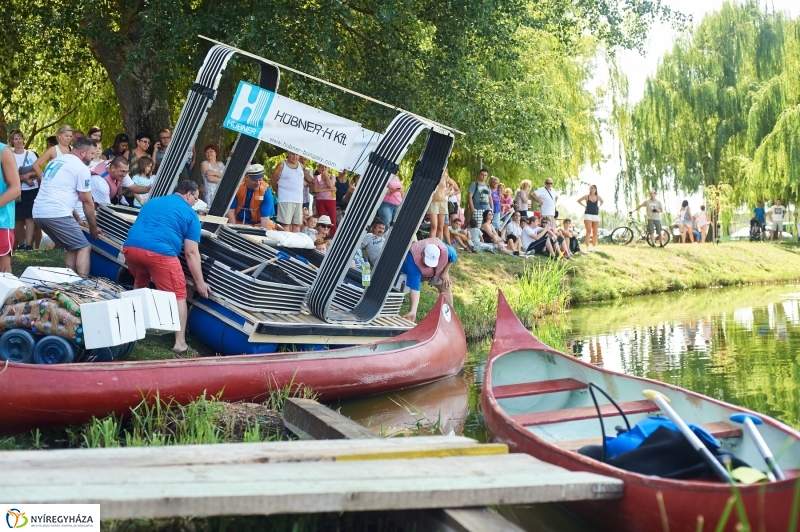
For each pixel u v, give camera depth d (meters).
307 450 5.20
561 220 25.55
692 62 32.88
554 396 7.95
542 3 18.62
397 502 4.38
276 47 14.31
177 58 14.87
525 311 17.00
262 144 20.84
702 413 6.50
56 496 4.04
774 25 32.66
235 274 9.55
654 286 23.84
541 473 4.85
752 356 12.45
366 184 9.70
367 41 17.02
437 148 10.15
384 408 9.10
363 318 10.44
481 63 18.52
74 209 9.95
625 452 5.40
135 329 7.85
